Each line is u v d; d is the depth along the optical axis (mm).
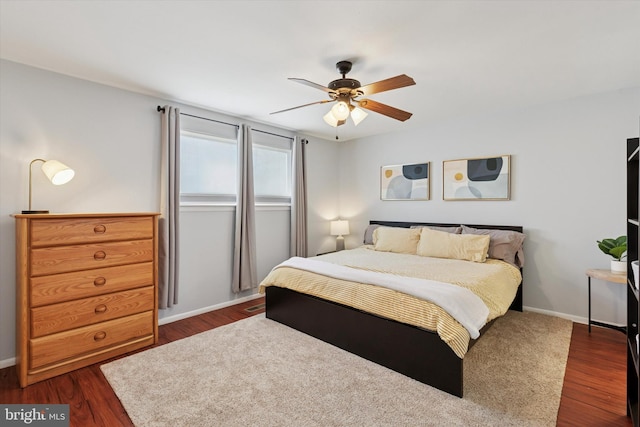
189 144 3490
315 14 1791
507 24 1885
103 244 2430
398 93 3078
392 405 1853
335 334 2615
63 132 2604
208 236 3588
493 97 3197
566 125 3254
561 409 1823
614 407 1838
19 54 2283
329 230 5117
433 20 1845
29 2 1686
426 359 2064
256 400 1905
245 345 2648
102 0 1671
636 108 2904
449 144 4066
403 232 4055
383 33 1989
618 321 3010
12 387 2072
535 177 3447
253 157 4125
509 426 1674
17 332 2234
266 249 4242
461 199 3965
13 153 2381
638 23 1863
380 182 4777
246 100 3273
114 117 2885
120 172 2916
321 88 2270
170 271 3162
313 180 4848
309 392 1983
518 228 3545
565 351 2537
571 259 3252
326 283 2688
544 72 2578
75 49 2211
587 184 3152
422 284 2326
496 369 2258
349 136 4941
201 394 1968
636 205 1725
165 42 2113
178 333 2949
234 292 3809
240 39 2072
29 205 2439
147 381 2117
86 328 2340
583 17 1808
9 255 2363
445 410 1805
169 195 3146
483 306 2268
